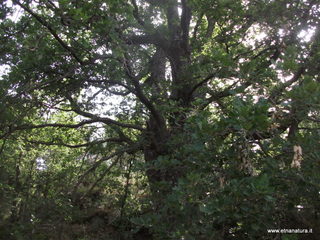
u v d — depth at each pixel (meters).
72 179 10.41
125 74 7.80
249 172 3.47
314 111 3.74
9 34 6.73
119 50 5.79
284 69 3.81
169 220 3.79
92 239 10.13
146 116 9.95
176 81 9.12
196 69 7.52
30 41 5.88
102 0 5.09
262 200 3.14
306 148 3.56
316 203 4.23
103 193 11.91
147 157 9.28
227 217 3.28
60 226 9.17
